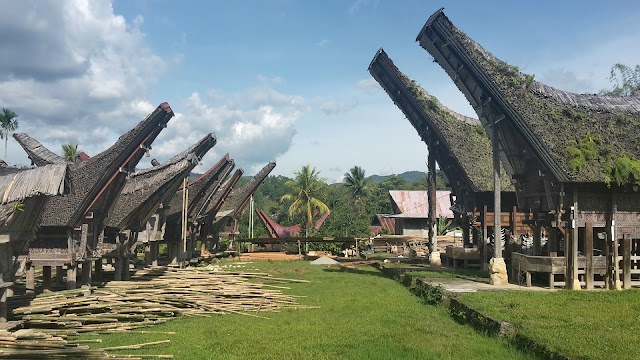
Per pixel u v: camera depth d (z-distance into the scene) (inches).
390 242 1875.0
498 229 773.9
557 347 386.9
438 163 1203.9
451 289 703.7
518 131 776.3
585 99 831.7
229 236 1749.5
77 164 714.2
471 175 1045.2
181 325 562.6
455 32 812.0
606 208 724.7
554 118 770.8
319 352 437.7
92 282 768.9
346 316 606.5
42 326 512.1
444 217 2166.6
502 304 571.8
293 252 1729.8
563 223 721.6
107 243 821.9
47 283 685.9
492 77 782.5
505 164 882.1
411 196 2294.5
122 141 688.4
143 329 540.4
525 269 737.6
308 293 799.7
